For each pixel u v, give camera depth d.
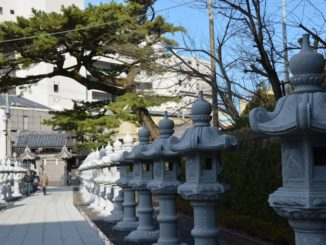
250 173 11.16
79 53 24.67
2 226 15.71
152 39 22.61
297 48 12.28
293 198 4.12
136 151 10.16
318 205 4.01
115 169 15.39
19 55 24.84
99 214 18.45
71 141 56.84
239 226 10.55
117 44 23.05
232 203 12.41
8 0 71.19
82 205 23.75
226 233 10.66
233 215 11.28
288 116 4.18
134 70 23.27
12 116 58.59
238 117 14.98
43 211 21.08
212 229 6.69
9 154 54.81
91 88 26.52
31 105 62.56
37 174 49.94
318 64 4.36
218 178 6.89
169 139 8.73
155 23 22.62
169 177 8.86
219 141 6.61
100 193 18.59
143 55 21.89
